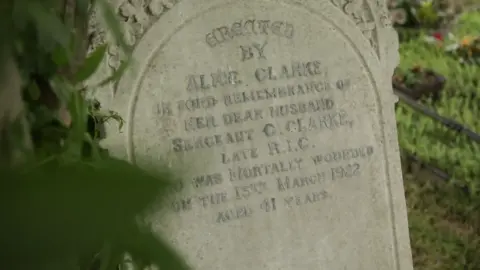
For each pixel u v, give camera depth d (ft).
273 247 6.84
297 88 6.88
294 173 6.89
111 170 0.92
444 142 9.37
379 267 7.32
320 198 7.01
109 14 2.19
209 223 6.58
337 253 7.11
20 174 0.90
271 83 6.77
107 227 0.91
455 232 9.42
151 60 6.31
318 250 7.02
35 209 0.88
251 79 6.69
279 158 6.82
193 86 6.47
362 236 7.22
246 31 6.65
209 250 6.61
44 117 2.81
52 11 1.90
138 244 1.07
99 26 5.91
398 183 7.37
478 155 9.46
